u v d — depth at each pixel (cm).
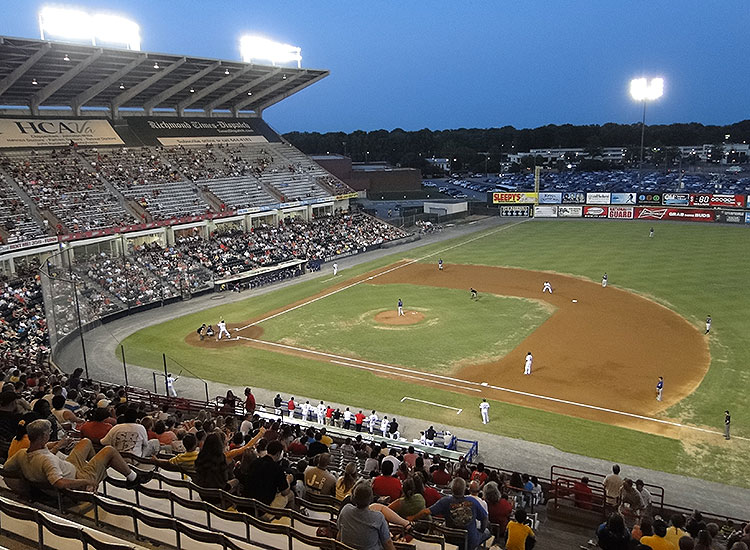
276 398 3017
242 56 7638
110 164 6738
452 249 7656
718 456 2567
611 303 4916
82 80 6562
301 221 7869
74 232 5394
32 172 5981
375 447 1953
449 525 954
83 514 840
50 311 3094
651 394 3209
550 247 7438
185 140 7944
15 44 5122
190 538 748
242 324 4694
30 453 779
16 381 1820
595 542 1395
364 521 730
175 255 5925
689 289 5175
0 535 747
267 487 920
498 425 2914
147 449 1089
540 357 3791
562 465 2525
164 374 3578
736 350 3772
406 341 4169
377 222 8694
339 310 5019
